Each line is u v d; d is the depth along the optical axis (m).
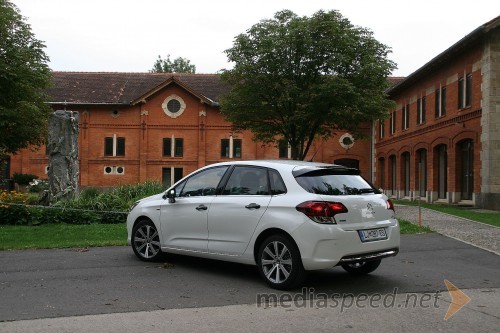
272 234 6.65
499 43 21.14
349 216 6.34
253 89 20.94
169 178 39.34
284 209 6.49
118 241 10.40
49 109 27.59
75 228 12.83
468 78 23.36
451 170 24.83
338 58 19.80
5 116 24.09
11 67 23.69
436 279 7.21
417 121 29.88
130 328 4.83
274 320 5.16
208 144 39.38
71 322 5.00
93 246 9.94
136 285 6.62
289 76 20.64
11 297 5.93
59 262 8.24
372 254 6.48
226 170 7.50
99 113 39.00
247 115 21.97
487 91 21.16
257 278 7.13
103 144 39.00
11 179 36.59
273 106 21.22
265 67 20.70
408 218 16.81
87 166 38.81
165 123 39.28
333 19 20.09
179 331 4.76
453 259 8.97
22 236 11.30
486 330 4.88
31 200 16.14
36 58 25.64
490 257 9.20
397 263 8.52
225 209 7.16
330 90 19.06
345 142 38.16
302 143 22.58
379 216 6.70
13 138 26.34
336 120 21.12
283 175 6.75
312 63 20.30
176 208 7.86
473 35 21.33
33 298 5.89
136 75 42.62
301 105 19.72
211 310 5.50
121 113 39.16
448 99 25.41
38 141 27.88
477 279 7.22
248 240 6.84
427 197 28.03
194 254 7.61
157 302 5.78
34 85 25.39
